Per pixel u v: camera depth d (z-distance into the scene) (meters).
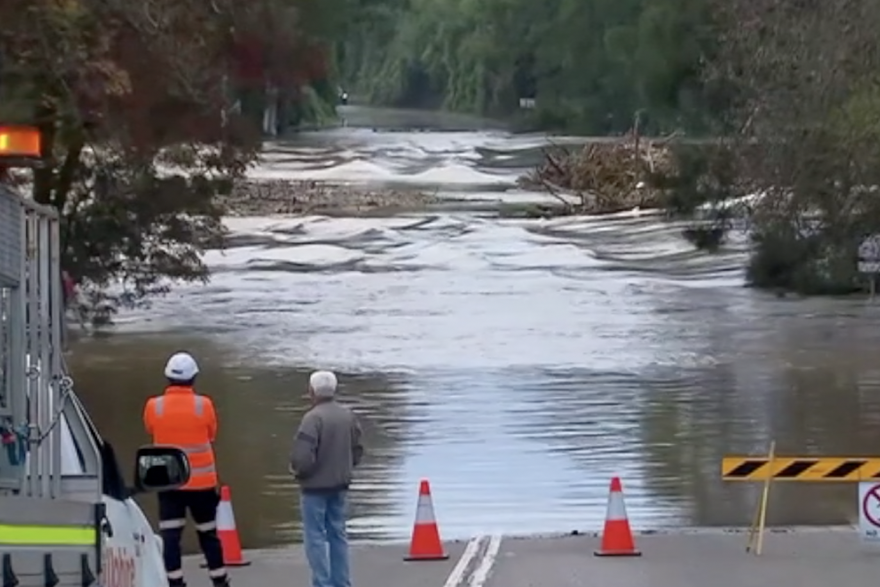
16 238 14.88
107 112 58.59
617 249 128.38
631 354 73.94
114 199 70.25
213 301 95.19
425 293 100.56
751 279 103.62
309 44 77.44
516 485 46.44
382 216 158.75
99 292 76.88
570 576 34.00
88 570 13.66
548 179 193.75
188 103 65.31
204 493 29.92
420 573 34.44
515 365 70.56
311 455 29.22
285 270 113.81
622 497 36.66
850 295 98.44
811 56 77.00
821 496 45.22
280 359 71.94
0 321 14.95
